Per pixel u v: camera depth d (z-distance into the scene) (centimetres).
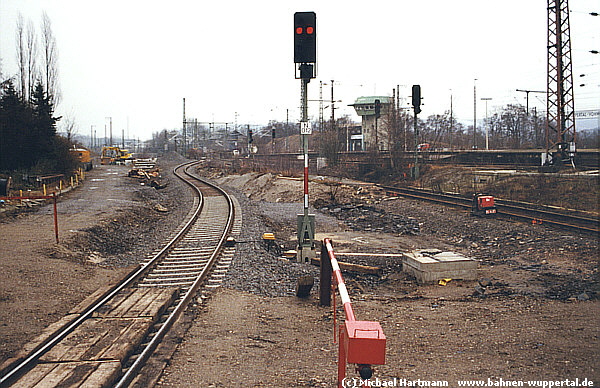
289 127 16762
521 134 10225
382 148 6769
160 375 732
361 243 2291
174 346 857
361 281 1550
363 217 3164
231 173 6341
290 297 1242
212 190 4431
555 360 763
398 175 5328
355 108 9269
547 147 4097
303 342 896
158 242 2022
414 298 1273
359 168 5938
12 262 1467
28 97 4950
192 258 1650
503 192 3488
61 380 691
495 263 1791
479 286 1388
